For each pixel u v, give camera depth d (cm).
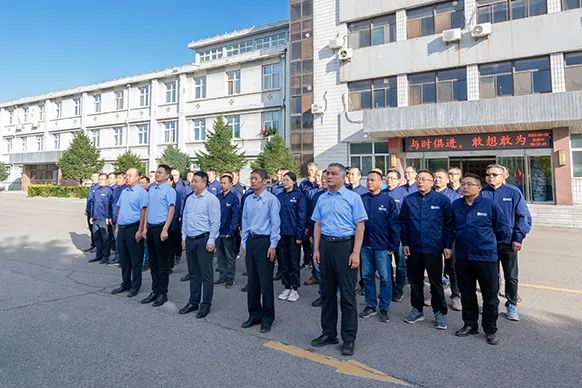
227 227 607
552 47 1485
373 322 443
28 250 876
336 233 374
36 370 314
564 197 1431
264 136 2264
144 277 648
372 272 466
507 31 1559
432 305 430
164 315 456
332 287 377
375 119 1606
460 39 1642
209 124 2617
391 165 1716
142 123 2958
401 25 1772
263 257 420
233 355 347
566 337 390
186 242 474
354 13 1872
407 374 314
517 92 1555
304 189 678
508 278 449
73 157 2827
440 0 1681
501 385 296
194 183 476
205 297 459
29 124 3800
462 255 399
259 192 434
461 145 1627
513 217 458
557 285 582
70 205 2309
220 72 2584
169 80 2819
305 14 2056
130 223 535
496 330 380
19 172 3956
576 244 959
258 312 429
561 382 300
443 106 1487
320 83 1972
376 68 1822
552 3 1491
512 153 1541
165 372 312
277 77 2364
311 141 2023
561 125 1403
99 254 760
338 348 367
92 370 315
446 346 372
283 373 314
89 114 3303
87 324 419
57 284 583
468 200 404
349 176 557
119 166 2544
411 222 439
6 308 468
